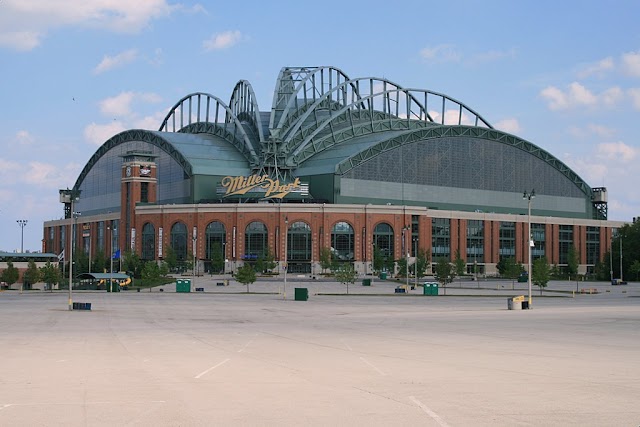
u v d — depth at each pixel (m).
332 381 32.47
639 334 54.69
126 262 186.25
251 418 24.59
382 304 99.38
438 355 42.00
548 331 57.38
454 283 175.62
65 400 27.81
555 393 29.19
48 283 152.50
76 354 43.16
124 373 35.12
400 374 34.53
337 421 24.14
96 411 25.73
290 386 31.11
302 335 55.09
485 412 25.50
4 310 86.31
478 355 41.91
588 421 24.03
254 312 83.25
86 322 68.75
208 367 37.31
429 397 28.39
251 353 43.53
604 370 35.62
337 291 136.75
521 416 24.81
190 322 68.88
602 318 71.50
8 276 152.62
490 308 89.94
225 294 128.12
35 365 38.03
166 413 25.39
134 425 23.59
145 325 65.38
